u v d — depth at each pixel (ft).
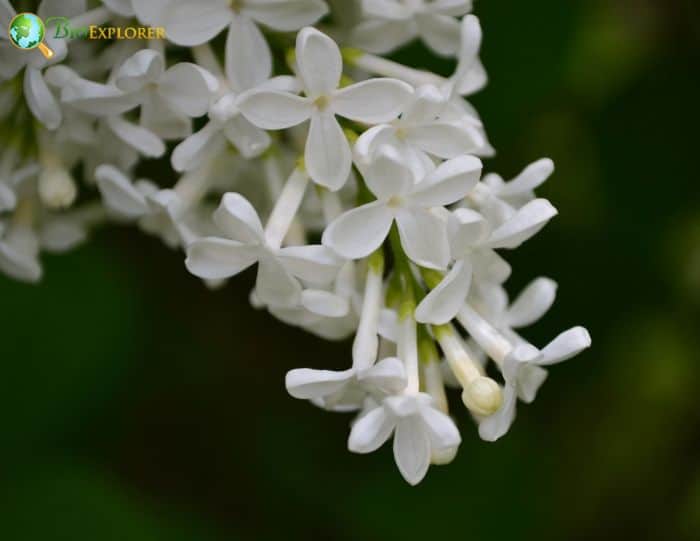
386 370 0.95
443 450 0.95
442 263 0.97
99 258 1.20
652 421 1.27
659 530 1.27
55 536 1.18
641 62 1.28
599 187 1.26
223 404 1.24
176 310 1.22
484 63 1.19
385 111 0.98
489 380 0.97
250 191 1.08
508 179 1.24
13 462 1.19
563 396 1.26
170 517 1.20
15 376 1.19
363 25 1.05
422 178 0.97
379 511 1.22
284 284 0.99
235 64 1.00
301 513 1.23
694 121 1.25
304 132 1.03
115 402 1.21
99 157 1.06
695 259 1.26
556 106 1.26
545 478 1.24
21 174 1.05
